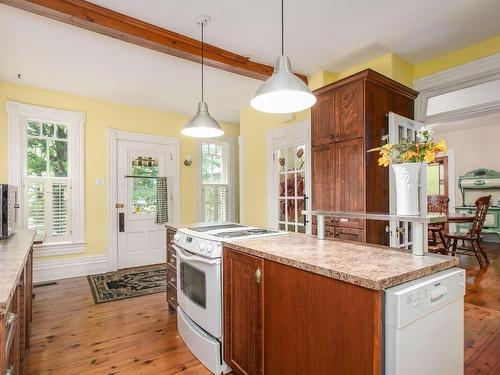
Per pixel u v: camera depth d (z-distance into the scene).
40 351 2.19
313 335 1.26
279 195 4.11
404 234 2.91
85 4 2.20
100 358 2.10
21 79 3.58
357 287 1.09
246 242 1.84
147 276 4.11
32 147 3.90
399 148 1.55
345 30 2.60
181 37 2.66
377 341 1.03
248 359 1.67
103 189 4.36
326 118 3.07
